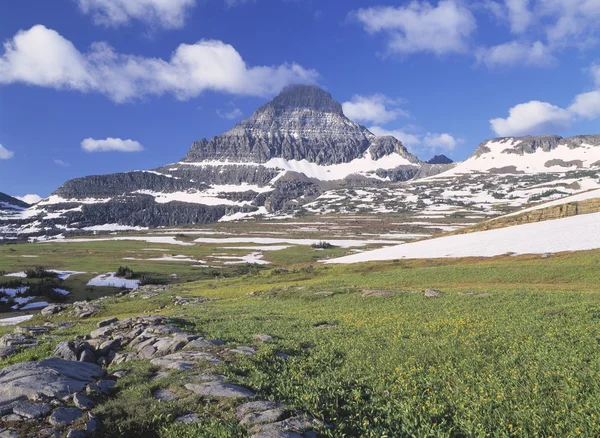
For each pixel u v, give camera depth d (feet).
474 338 72.13
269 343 75.10
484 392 47.75
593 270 184.65
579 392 45.50
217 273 522.06
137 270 543.80
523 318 85.35
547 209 430.20
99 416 42.78
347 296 154.92
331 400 47.44
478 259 291.79
